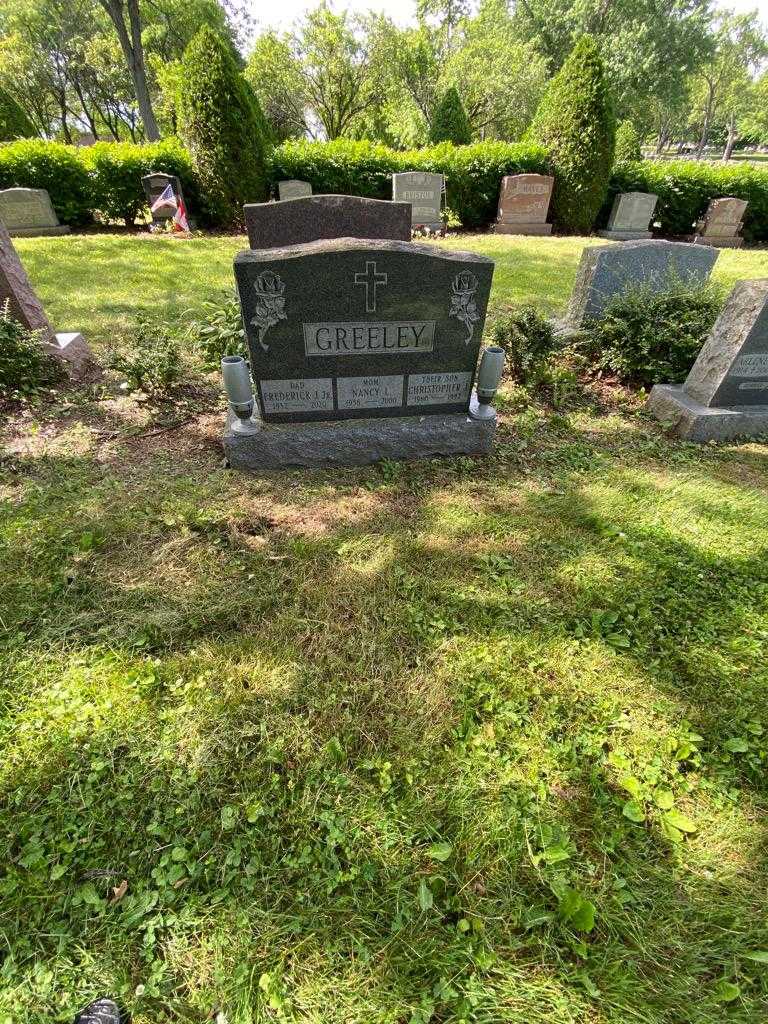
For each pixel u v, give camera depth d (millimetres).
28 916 1523
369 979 1436
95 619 2406
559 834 1743
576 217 12258
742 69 43438
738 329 3904
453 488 3498
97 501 3125
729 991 1437
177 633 2371
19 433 3746
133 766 1881
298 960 1464
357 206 5164
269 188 11219
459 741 2004
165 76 19812
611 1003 1416
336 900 1580
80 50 28719
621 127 16875
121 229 11094
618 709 2150
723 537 3146
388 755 1955
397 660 2297
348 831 1738
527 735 2035
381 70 22781
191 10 25812
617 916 1577
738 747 2014
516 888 1629
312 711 2080
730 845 1751
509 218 12156
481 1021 1381
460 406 3816
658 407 4496
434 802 1818
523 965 1478
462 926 1541
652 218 12648
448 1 27625
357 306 3219
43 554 2721
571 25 30078
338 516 3184
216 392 4473
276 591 2617
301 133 25156
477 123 20969
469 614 2543
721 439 4238
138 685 2135
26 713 2014
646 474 3748
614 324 4953
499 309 6773
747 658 2385
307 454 3568
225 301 5980
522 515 3258
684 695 2219
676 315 4777
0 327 3963
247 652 2303
